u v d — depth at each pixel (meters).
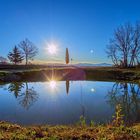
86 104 25.50
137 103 26.48
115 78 66.69
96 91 38.69
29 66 94.81
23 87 44.72
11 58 105.69
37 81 59.09
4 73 58.69
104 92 37.31
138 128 12.12
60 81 60.81
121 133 10.39
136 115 19.06
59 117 18.86
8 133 10.55
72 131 11.24
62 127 12.75
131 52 85.44
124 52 86.06
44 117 18.92
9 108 23.27
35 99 29.48
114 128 11.42
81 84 51.94
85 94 34.66
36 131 11.03
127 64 85.94
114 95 33.75
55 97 31.36
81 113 20.44
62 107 23.69
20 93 35.78
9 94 34.50
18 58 105.69
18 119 18.22
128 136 9.99
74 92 37.06
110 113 20.38
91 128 11.99
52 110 22.05
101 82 57.06
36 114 20.19
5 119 18.22
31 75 64.81
